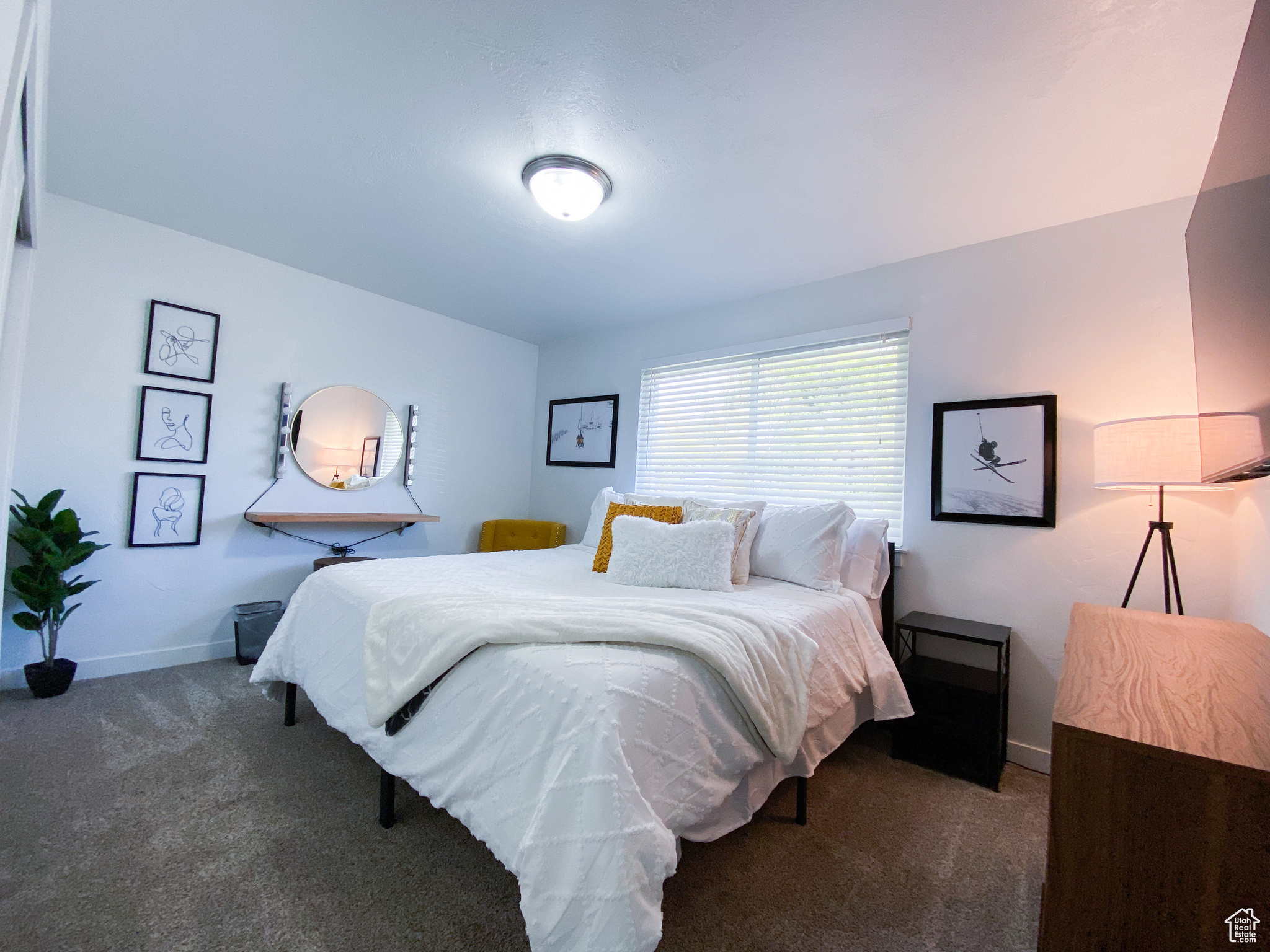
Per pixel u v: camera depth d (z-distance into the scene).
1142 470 1.71
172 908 1.25
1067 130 1.70
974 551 2.40
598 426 4.03
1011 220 2.26
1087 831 0.68
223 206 2.47
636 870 0.96
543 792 1.06
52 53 1.55
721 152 1.89
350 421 3.45
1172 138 1.71
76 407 2.52
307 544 3.30
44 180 2.26
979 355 2.43
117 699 2.36
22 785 1.69
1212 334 1.15
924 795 1.93
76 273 2.50
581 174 1.98
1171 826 0.64
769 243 2.55
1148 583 2.01
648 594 1.99
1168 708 0.78
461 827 1.60
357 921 1.24
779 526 2.46
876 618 2.41
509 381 4.37
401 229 2.61
